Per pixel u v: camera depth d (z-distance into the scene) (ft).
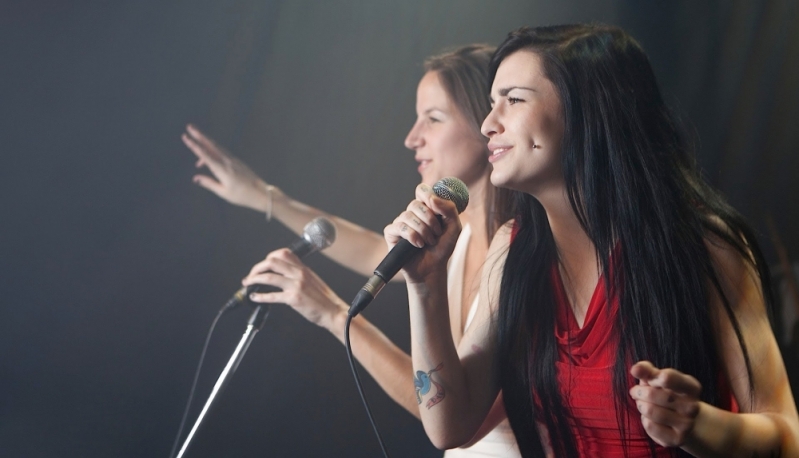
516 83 7.82
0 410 14.55
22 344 14.90
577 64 7.72
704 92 18.02
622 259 7.72
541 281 8.29
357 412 15.87
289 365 15.78
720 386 7.44
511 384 8.31
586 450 8.04
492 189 10.95
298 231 13.52
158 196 15.94
